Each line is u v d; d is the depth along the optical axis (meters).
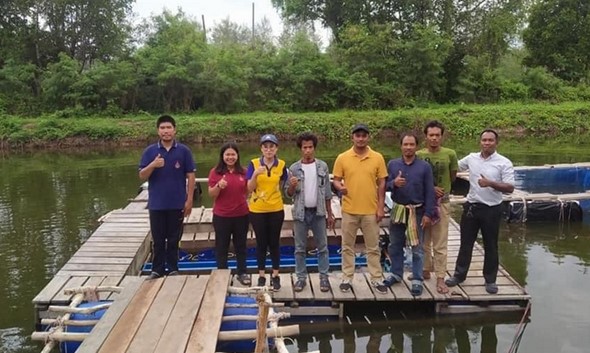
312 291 5.20
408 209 5.08
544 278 6.29
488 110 26.09
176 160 5.24
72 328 4.12
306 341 4.75
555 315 5.16
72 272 5.79
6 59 27.72
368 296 5.09
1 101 25.80
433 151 5.26
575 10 32.62
